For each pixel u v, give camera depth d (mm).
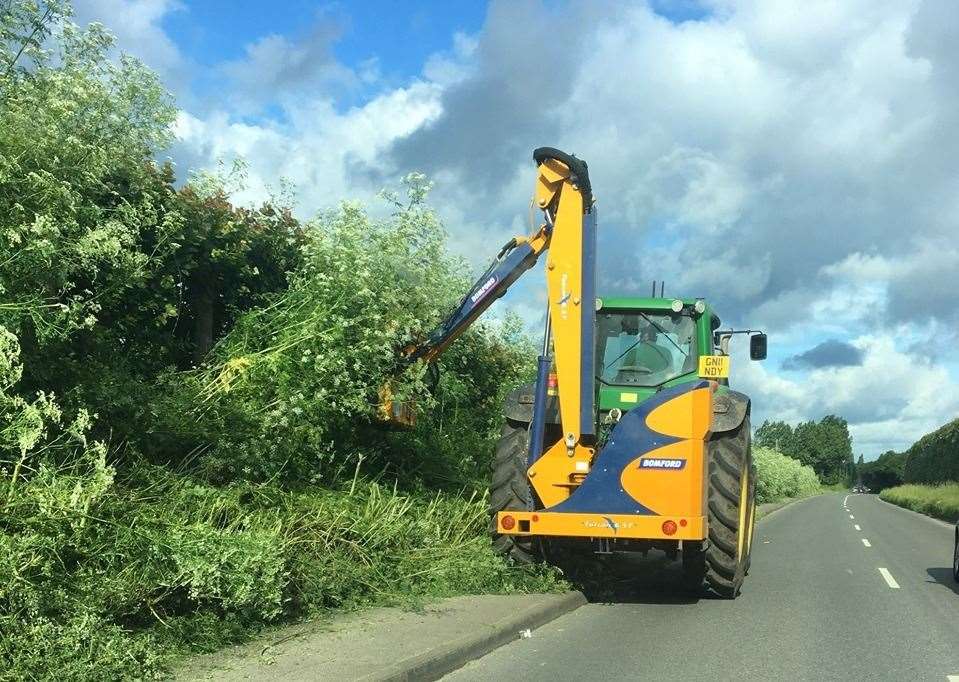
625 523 8664
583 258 9008
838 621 8734
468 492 12367
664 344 10133
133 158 8641
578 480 8977
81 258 6629
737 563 9633
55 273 6367
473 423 14938
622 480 8711
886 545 18188
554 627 8148
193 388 9023
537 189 9375
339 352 9773
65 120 7348
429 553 9461
